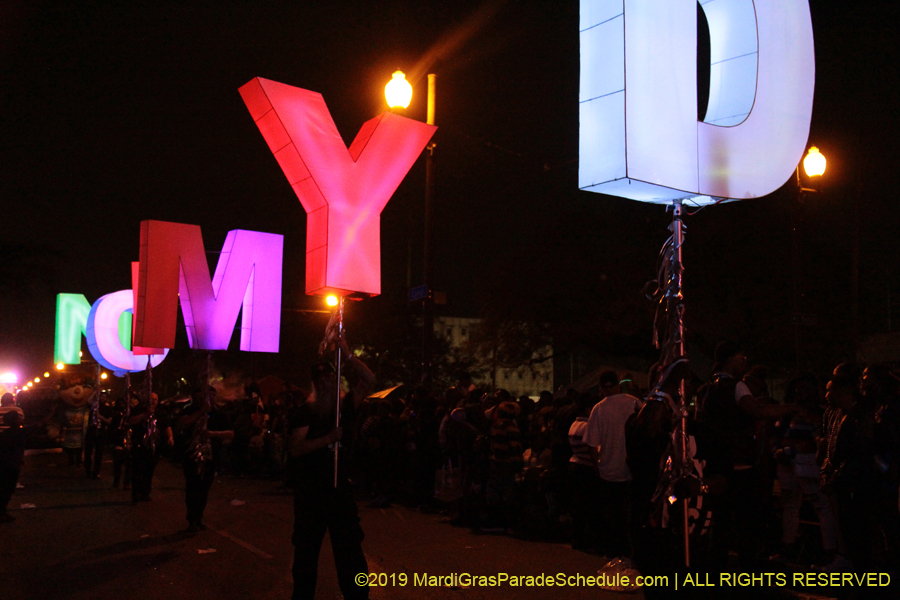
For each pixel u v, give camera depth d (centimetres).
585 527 833
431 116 1485
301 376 5169
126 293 1438
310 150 603
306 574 523
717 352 570
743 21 523
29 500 1252
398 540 895
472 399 1038
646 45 465
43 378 3450
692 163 475
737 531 589
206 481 932
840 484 599
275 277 1028
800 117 523
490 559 779
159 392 4038
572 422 902
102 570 723
